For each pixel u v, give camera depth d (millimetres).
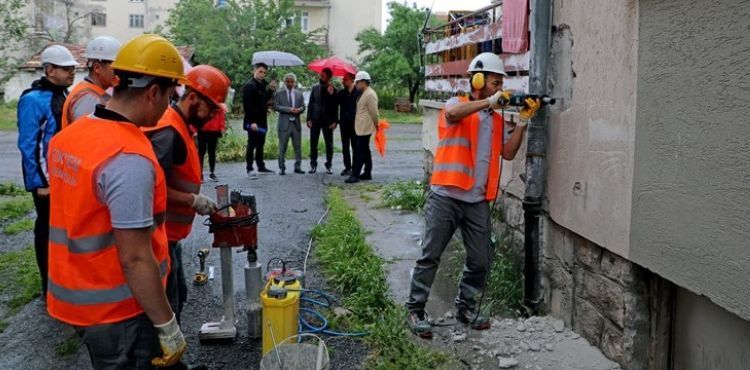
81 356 4188
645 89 3316
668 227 3162
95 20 42406
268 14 32781
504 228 5734
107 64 4434
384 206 8852
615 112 3615
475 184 4348
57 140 2471
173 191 3572
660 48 3186
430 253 4414
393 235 7305
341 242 6316
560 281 4496
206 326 4375
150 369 2584
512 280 5156
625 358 3699
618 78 3578
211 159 10867
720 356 3234
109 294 2420
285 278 4055
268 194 9703
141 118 2459
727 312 3172
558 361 3939
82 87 4367
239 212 4273
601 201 3791
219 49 30812
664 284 3598
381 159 15023
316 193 9812
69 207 2369
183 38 32938
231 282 4328
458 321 4633
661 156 3199
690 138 2980
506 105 4199
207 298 5219
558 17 4312
